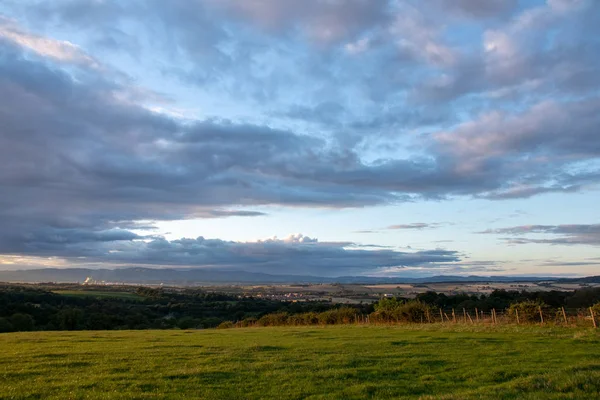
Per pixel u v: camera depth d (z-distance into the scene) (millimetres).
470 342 28219
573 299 62500
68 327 73938
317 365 19891
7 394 14367
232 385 15953
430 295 87000
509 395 13438
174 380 16734
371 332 37812
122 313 94000
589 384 13875
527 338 29906
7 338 33594
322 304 100688
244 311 111688
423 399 13414
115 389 15180
